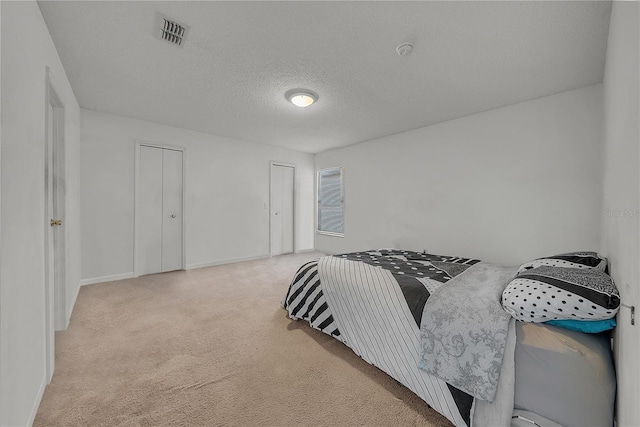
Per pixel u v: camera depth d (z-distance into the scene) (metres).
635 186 0.82
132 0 1.58
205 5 1.62
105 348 1.92
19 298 1.16
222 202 4.63
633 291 0.82
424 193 3.90
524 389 1.13
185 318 2.44
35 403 1.31
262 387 1.54
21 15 1.27
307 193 5.89
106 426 1.25
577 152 2.61
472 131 3.37
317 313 2.15
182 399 1.43
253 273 4.04
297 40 1.95
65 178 2.29
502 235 3.11
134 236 3.75
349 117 3.54
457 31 1.82
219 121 3.80
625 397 0.90
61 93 2.18
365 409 1.39
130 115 3.58
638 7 0.82
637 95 0.82
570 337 1.12
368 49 2.04
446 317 1.39
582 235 2.59
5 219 1.03
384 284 1.79
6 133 1.06
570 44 1.94
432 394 1.37
